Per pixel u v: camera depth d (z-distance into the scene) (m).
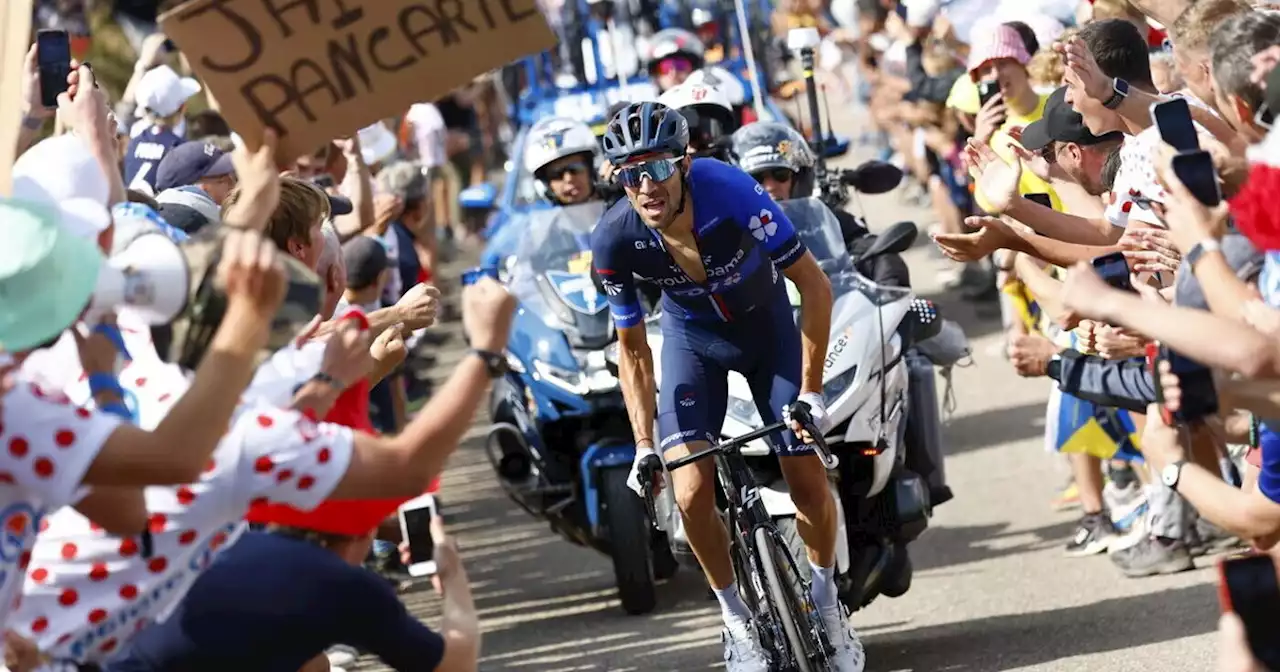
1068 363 10.21
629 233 10.98
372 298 15.12
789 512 11.63
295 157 7.06
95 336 6.83
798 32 15.53
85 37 19.89
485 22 6.97
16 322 6.00
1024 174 14.66
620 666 12.98
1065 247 10.20
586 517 14.84
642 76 24.62
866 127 37.69
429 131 29.42
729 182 10.85
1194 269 6.93
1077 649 11.99
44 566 6.82
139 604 6.86
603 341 14.52
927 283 27.84
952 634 12.86
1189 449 8.02
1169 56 13.34
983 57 15.60
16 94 7.81
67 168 7.16
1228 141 9.46
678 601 14.77
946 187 24.89
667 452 11.13
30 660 6.61
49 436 6.01
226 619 6.89
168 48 19.52
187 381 7.14
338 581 6.99
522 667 13.30
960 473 18.17
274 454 6.60
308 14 6.90
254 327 6.16
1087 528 14.80
